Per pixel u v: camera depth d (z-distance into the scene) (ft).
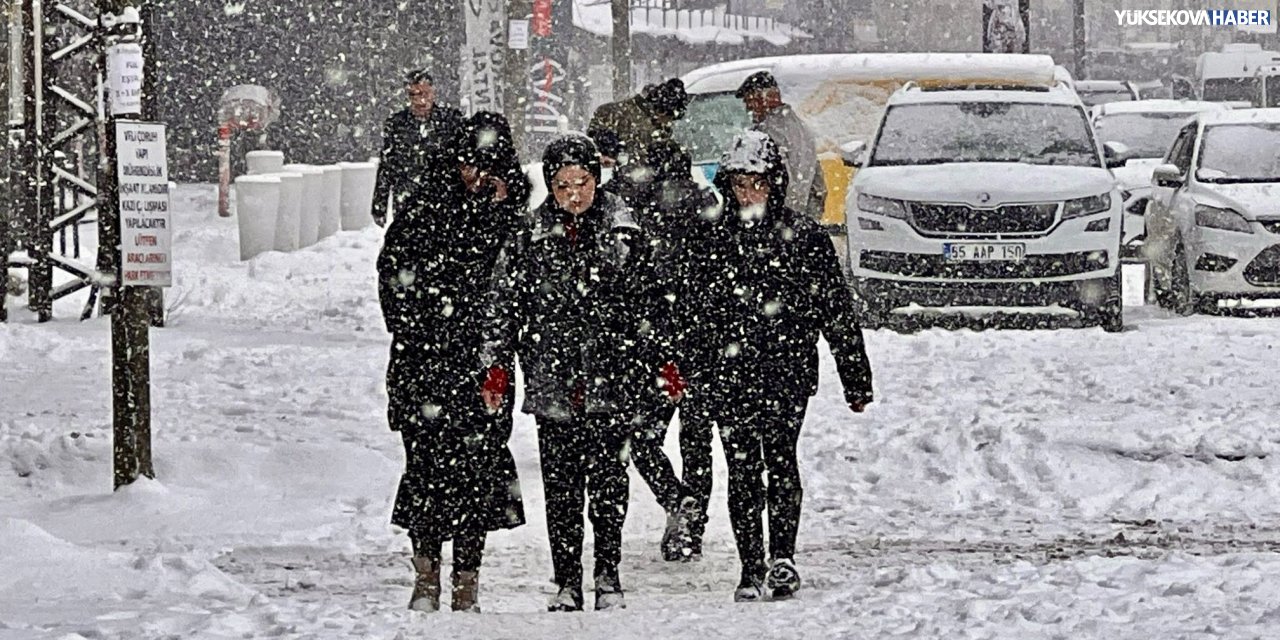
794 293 51.11
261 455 71.10
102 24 65.05
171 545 60.18
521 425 79.10
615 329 49.26
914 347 100.42
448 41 237.66
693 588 54.19
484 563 58.23
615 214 49.42
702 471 57.57
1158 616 43.16
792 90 130.00
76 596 50.78
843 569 55.93
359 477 70.08
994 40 207.82
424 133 101.96
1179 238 122.83
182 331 108.78
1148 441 71.72
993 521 64.59
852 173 127.85
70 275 128.98
